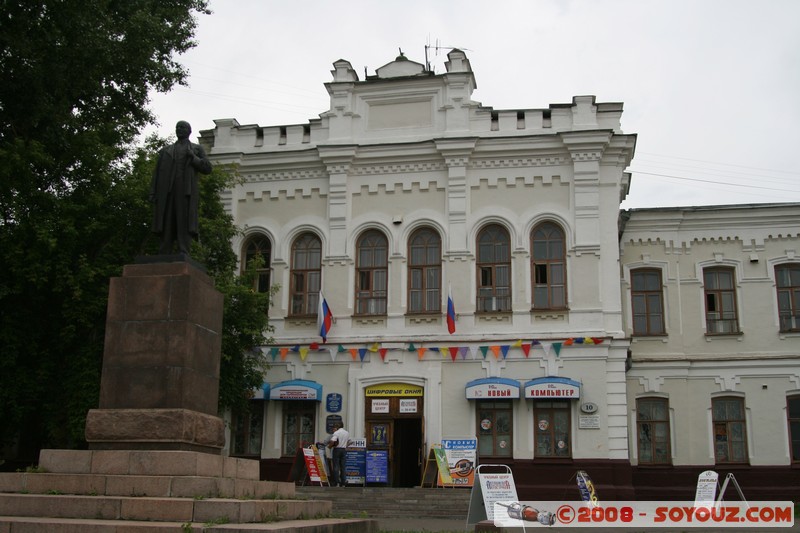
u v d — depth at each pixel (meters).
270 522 11.87
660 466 28.62
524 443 26.11
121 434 12.91
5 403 20.39
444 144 28.38
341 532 13.03
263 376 26.02
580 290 27.03
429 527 19.03
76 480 12.13
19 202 20.36
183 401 13.13
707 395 28.98
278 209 29.66
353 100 29.80
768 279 29.55
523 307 27.25
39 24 20.80
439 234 28.39
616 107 28.08
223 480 12.46
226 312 23.59
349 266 28.52
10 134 21.75
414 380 27.11
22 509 11.59
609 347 26.48
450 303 27.00
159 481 11.95
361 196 29.05
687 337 29.55
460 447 24.73
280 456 27.58
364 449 26.00
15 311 20.59
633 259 30.31
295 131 30.00
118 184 21.91
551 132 28.05
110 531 10.53
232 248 28.38
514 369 26.77
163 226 14.83
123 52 22.95
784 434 28.23
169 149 15.16
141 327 13.48
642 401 29.39
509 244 27.91
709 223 30.17
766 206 29.78
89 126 23.95
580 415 26.00
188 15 26.38
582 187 27.67
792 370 28.70
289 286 29.00
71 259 20.88
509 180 28.19
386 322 27.88
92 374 20.38
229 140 30.28
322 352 27.91
